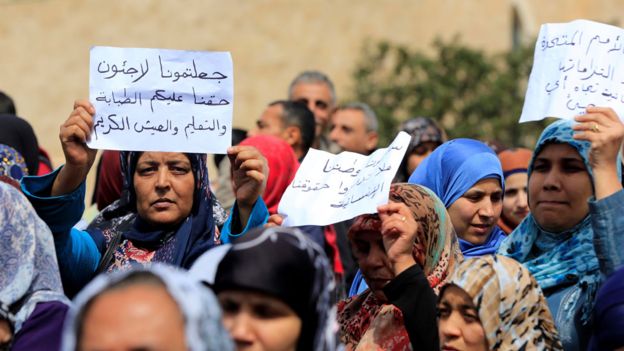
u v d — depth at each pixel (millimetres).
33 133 11414
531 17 34062
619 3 34938
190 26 31094
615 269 7934
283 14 31609
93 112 8805
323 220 8555
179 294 5457
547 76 8867
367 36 31906
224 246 6918
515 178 12391
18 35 30406
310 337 6672
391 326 8180
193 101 8969
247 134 15188
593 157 8180
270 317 6598
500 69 29625
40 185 8648
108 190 11969
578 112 8688
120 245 9414
